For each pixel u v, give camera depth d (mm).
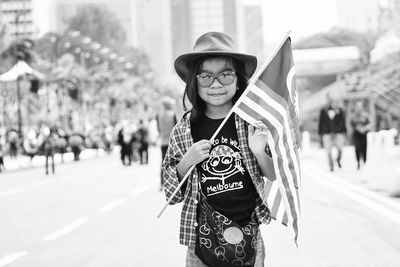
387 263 7145
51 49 80812
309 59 40500
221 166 3717
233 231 3658
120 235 9445
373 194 13789
